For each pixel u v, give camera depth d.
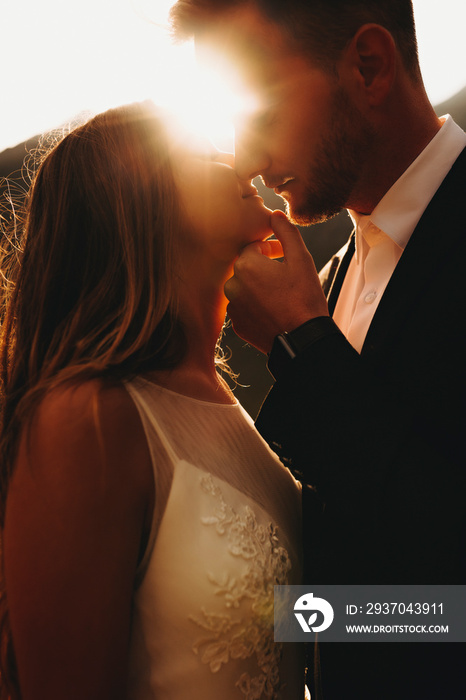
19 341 1.42
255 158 1.58
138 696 1.19
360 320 1.67
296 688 1.38
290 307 1.42
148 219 1.38
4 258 1.59
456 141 1.56
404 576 1.22
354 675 1.32
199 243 1.48
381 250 1.65
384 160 1.60
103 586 1.11
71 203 1.40
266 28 1.55
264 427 1.37
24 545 1.12
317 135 1.58
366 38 1.51
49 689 1.09
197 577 1.18
